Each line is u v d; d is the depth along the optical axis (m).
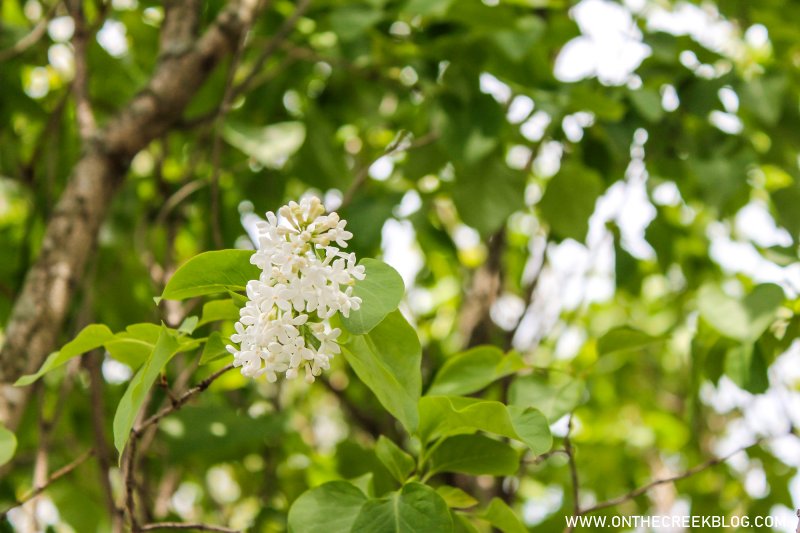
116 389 1.63
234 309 0.94
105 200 1.27
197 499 1.96
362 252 1.45
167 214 1.57
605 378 2.11
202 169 1.68
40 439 1.25
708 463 1.13
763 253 1.22
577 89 1.30
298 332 0.88
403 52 1.45
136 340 0.97
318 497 0.98
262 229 0.88
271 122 1.66
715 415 2.02
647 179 1.60
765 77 1.46
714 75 1.53
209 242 1.62
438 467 1.03
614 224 1.59
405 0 1.41
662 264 1.70
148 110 1.30
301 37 1.61
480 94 1.38
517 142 1.57
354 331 0.88
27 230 1.58
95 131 1.30
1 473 1.32
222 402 1.70
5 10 1.78
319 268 0.87
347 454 1.49
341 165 1.68
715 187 1.42
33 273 1.23
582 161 1.51
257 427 1.37
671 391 2.38
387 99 1.77
